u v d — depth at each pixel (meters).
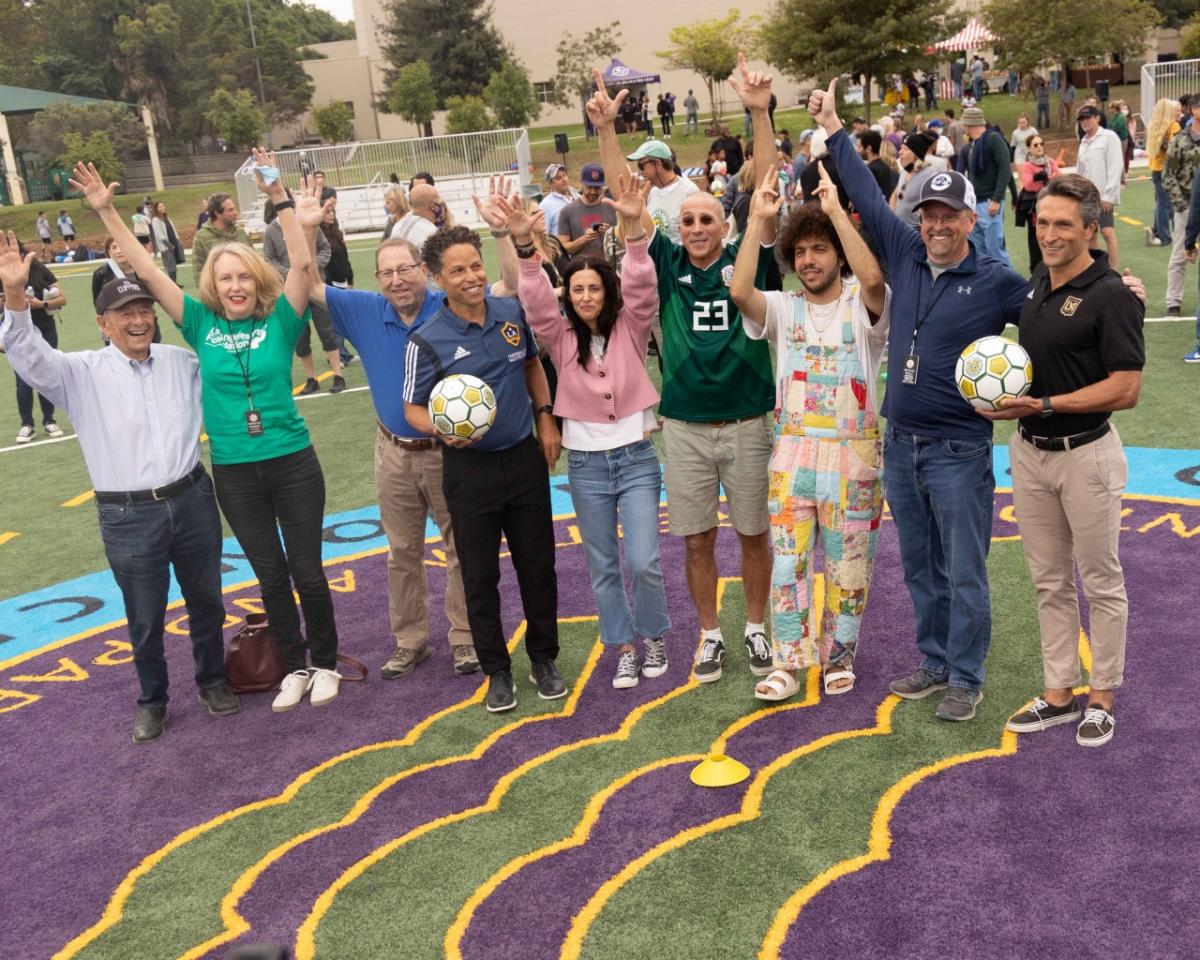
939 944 3.48
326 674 5.64
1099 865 3.79
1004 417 4.26
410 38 57.00
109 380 5.02
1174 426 8.45
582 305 4.96
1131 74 46.06
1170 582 5.94
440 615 6.55
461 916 3.85
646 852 4.11
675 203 9.11
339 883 4.11
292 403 5.34
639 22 57.97
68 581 7.74
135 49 63.00
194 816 4.67
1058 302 4.21
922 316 4.50
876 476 4.85
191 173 59.75
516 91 49.09
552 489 8.74
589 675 5.64
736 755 4.72
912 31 36.94
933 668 5.08
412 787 4.72
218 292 5.11
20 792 4.98
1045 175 12.29
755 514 5.20
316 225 5.23
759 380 5.07
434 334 5.02
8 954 3.89
